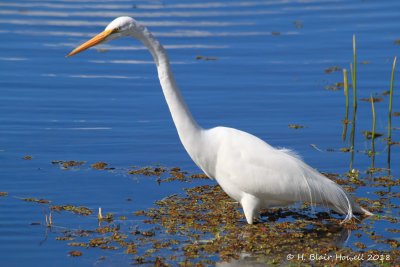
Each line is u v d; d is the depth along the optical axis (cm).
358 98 1703
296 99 1689
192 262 945
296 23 2227
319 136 1489
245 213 1070
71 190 1202
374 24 2217
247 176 1046
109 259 954
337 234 1052
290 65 1905
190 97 1681
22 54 1922
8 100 1627
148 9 2308
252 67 1886
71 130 1480
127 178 1259
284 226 1075
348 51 2009
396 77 1825
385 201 1171
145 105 1633
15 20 2177
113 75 1814
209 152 1077
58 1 2384
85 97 1667
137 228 1055
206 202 1160
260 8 2359
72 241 1012
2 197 1162
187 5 2367
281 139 1469
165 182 1245
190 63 1897
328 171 1314
